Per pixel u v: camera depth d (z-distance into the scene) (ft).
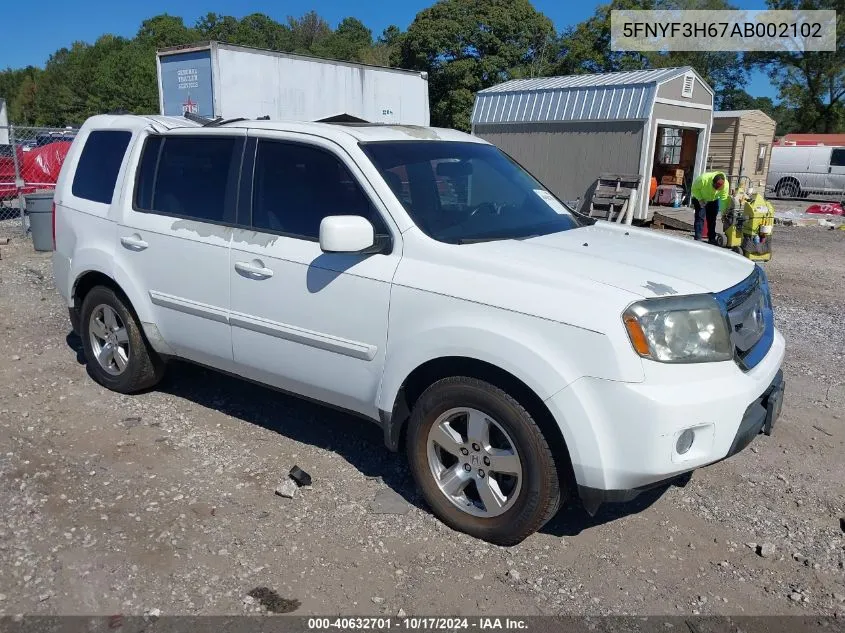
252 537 11.36
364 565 10.78
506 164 15.46
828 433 15.94
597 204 48.75
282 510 12.16
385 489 12.95
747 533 11.98
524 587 10.41
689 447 10.18
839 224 57.98
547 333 10.17
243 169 13.88
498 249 11.45
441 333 10.96
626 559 11.16
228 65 40.78
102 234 16.07
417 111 54.70
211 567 10.58
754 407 11.03
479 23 120.78
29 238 40.04
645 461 9.86
